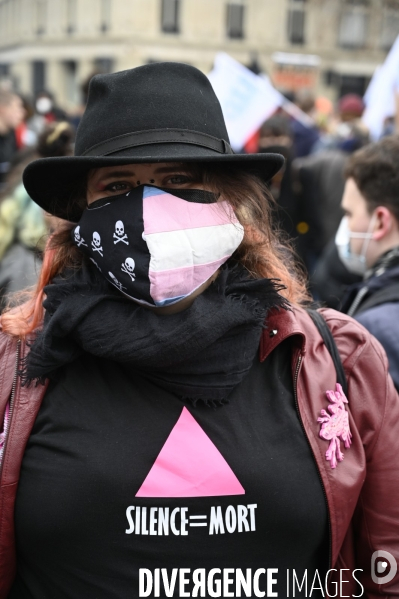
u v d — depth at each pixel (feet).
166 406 4.19
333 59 89.40
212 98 4.34
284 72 52.31
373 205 6.79
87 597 4.04
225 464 4.08
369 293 6.64
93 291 4.33
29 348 4.33
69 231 4.77
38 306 4.50
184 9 81.87
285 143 16.56
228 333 4.25
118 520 4.00
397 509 4.49
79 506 3.98
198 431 4.15
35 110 32.04
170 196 4.20
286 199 16.57
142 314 4.18
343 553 4.62
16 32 101.24
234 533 4.06
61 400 4.21
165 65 4.19
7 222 9.46
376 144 6.85
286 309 4.49
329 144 22.09
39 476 4.07
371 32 89.86
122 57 82.17
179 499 4.01
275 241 4.93
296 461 4.21
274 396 4.37
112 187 4.32
